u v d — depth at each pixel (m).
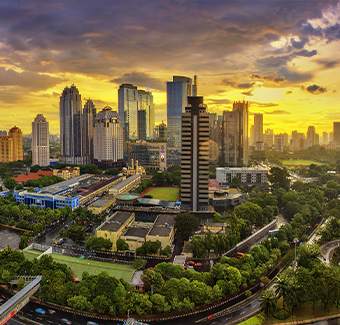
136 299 164.88
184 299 165.88
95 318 161.38
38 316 162.38
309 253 198.00
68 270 188.38
